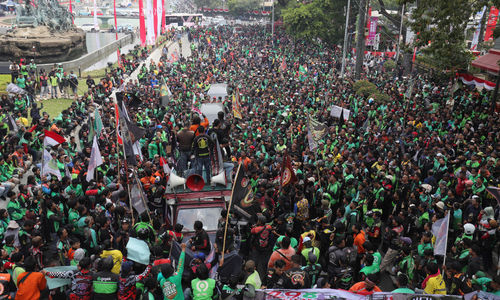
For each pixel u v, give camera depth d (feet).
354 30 198.90
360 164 48.73
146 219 33.86
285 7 275.18
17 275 27.17
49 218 39.11
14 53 155.63
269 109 78.48
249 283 25.85
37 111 77.87
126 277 25.62
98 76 145.28
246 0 468.34
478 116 72.38
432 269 27.09
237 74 131.34
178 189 38.70
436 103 82.48
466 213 38.50
